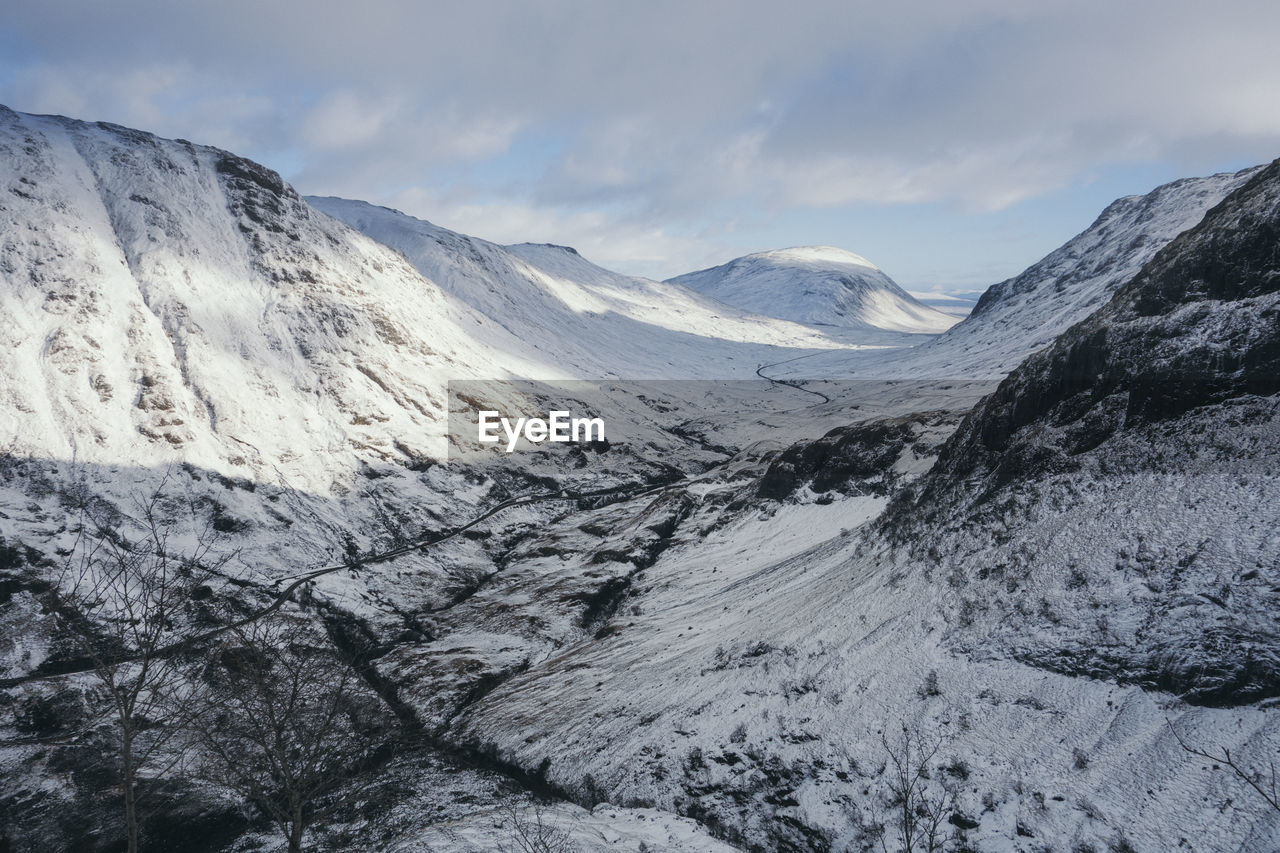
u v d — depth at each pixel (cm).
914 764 2559
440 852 2472
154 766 2964
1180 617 2494
